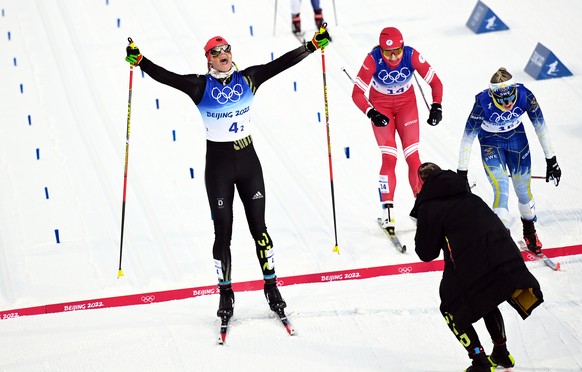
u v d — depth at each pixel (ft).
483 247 38.14
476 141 72.18
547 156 52.80
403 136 58.54
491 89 51.01
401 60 56.18
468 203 39.63
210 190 48.47
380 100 58.13
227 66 46.85
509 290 37.11
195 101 47.52
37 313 51.88
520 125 53.21
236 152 48.29
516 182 53.52
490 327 39.93
